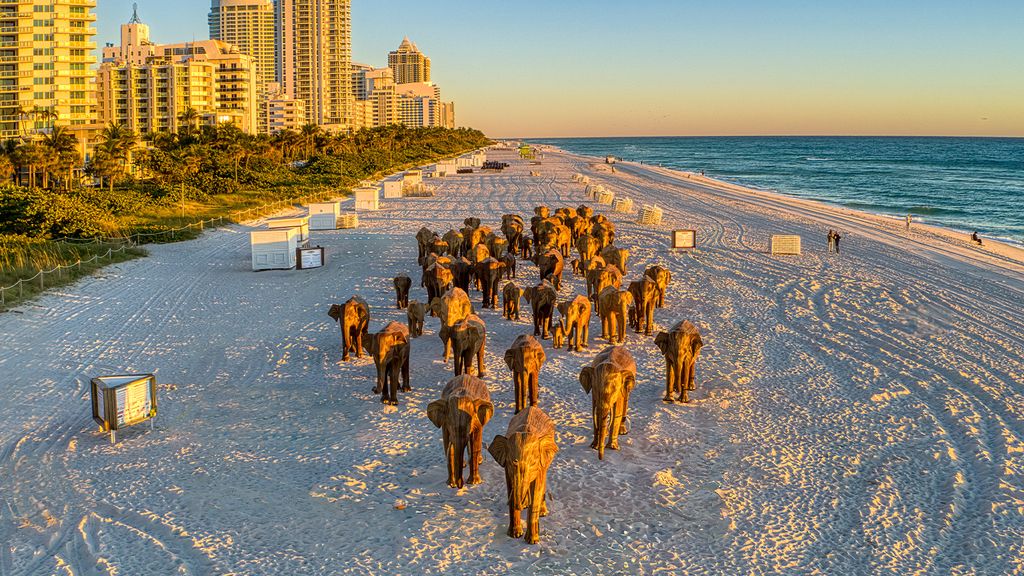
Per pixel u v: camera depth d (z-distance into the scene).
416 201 88.62
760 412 22.64
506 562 14.67
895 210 98.75
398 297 36.06
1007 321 34.53
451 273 34.59
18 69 125.12
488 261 36.16
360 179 115.06
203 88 174.88
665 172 167.25
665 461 19.17
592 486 17.66
